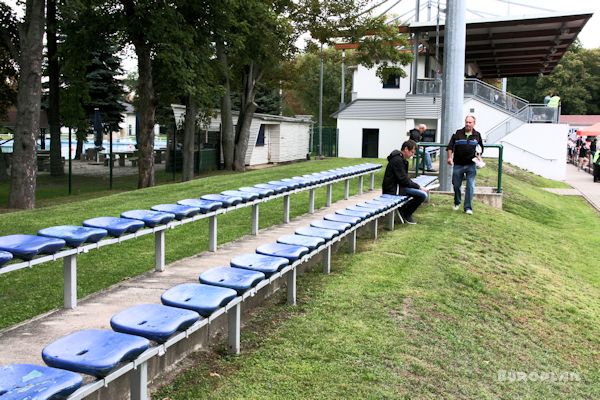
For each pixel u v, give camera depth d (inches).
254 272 169.9
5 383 97.0
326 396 143.6
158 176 1026.1
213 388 143.4
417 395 151.7
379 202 333.4
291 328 184.9
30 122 605.6
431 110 1258.6
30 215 378.9
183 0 706.2
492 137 1171.9
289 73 1163.9
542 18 1052.5
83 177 1016.2
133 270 251.1
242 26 788.6
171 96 796.6
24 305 204.4
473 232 365.7
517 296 264.1
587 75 2726.4
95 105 1390.3
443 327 203.9
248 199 297.6
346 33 887.1
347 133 1471.5
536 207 631.2
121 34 733.3
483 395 163.2
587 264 392.5
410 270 263.3
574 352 221.0
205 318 141.1
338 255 287.7
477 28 1128.2
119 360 108.0
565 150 1147.9
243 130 1112.2
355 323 192.7
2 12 723.4
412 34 1230.9
